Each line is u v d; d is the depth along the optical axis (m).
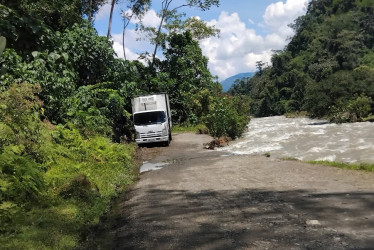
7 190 5.98
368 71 49.91
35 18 13.59
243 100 32.78
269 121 58.44
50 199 6.64
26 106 8.05
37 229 5.13
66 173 8.32
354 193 6.59
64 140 10.84
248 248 4.29
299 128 34.66
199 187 8.57
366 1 147.75
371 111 45.47
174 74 41.47
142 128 20.97
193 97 38.94
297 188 7.51
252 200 6.70
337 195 6.53
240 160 13.25
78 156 10.29
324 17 161.00
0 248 4.34
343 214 5.30
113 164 11.26
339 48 118.44
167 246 4.63
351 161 14.39
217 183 8.92
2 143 6.89
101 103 17.89
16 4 13.27
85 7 29.83
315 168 10.19
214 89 44.84
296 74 128.75
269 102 132.50
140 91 32.03
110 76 19.97
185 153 17.89
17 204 6.06
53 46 14.30
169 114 24.69
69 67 15.16
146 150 19.97
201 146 21.05
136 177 11.20
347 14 142.12
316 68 116.00
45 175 7.57
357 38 123.94
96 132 14.22
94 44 17.62
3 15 12.38
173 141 24.81
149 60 41.59
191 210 6.35
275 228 4.94
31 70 11.82
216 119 25.05
